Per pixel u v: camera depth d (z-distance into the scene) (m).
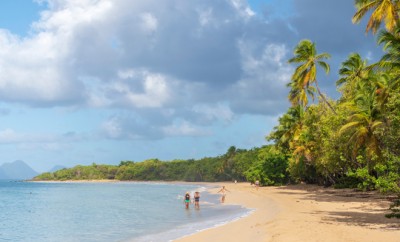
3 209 47.72
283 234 18.81
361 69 48.94
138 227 26.58
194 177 194.38
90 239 22.25
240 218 28.55
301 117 72.00
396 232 18.67
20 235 25.31
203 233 21.64
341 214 27.38
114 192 90.88
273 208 34.56
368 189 48.44
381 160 28.73
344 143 39.16
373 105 31.98
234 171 161.00
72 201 60.72
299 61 50.78
